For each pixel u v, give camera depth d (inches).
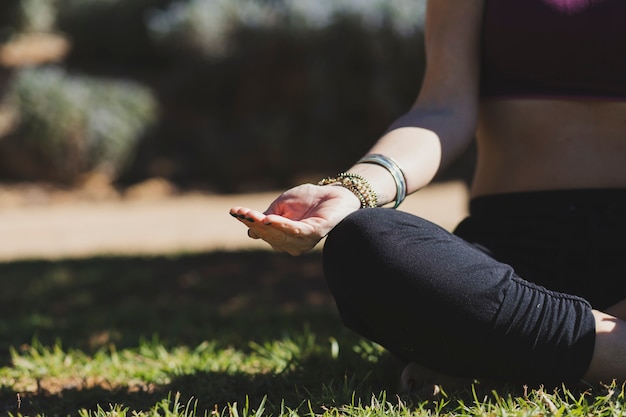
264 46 634.8
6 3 771.4
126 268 229.9
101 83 639.1
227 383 93.7
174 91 658.2
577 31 83.4
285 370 99.0
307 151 619.5
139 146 624.7
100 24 721.0
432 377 84.3
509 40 86.6
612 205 83.2
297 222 69.7
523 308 73.3
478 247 83.5
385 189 77.6
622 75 83.7
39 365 111.0
